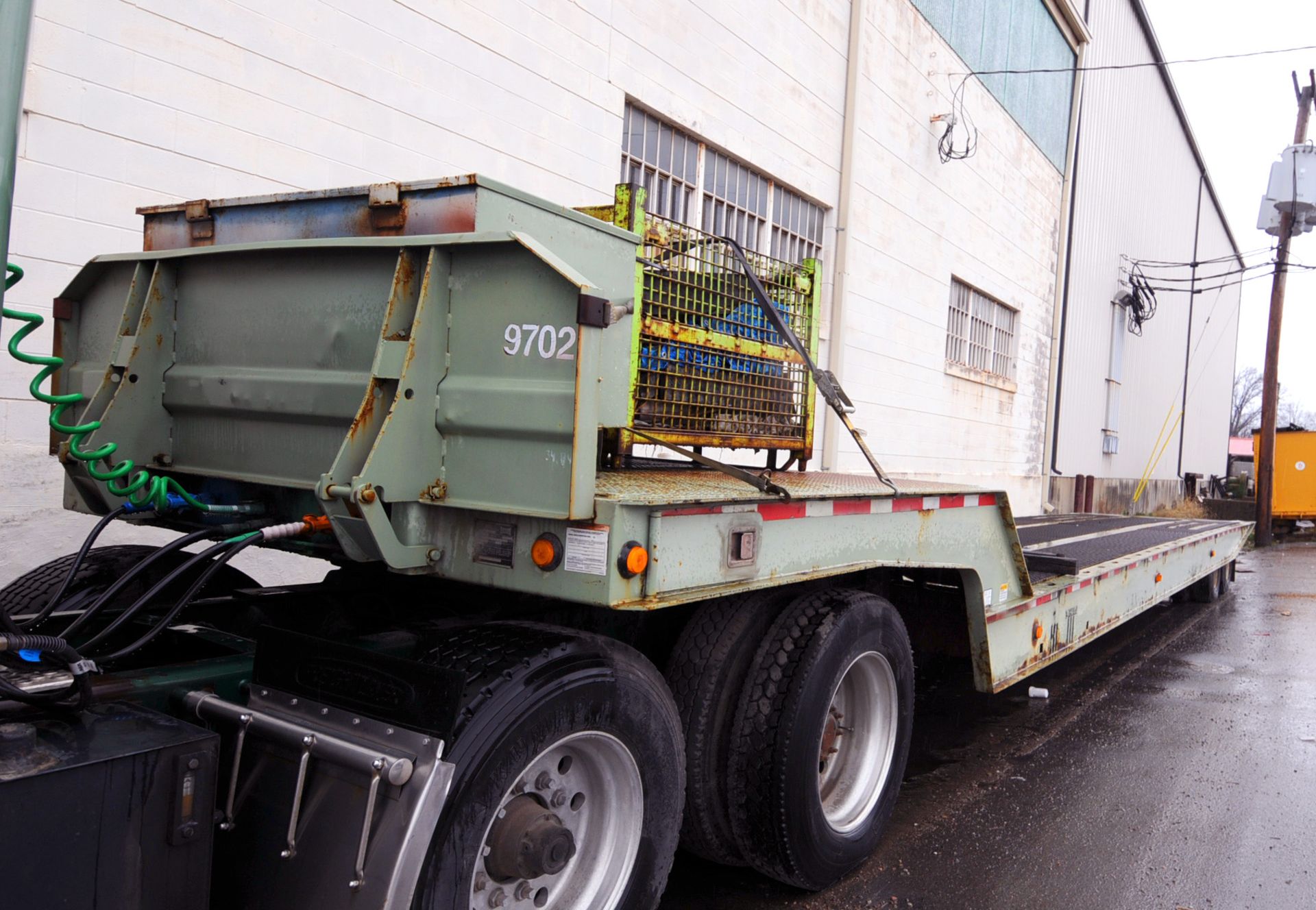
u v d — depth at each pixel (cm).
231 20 510
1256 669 723
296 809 197
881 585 391
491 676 211
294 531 230
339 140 567
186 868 172
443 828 187
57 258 452
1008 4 1495
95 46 457
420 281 230
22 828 148
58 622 257
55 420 264
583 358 202
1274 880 343
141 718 181
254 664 224
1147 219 2438
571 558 211
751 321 372
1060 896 323
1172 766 470
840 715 335
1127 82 2145
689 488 268
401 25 595
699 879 328
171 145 489
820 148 1035
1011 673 435
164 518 296
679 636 297
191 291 289
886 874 335
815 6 1005
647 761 242
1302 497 2186
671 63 817
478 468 222
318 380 245
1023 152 1620
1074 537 887
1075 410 2012
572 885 233
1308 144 1981
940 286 1335
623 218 310
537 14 684
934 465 1362
